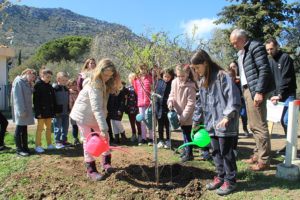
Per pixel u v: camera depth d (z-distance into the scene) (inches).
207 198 110.6
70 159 164.2
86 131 131.9
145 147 196.2
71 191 118.2
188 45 407.8
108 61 125.3
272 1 695.1
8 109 508.4
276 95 168.9
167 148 189.8
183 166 146.7
